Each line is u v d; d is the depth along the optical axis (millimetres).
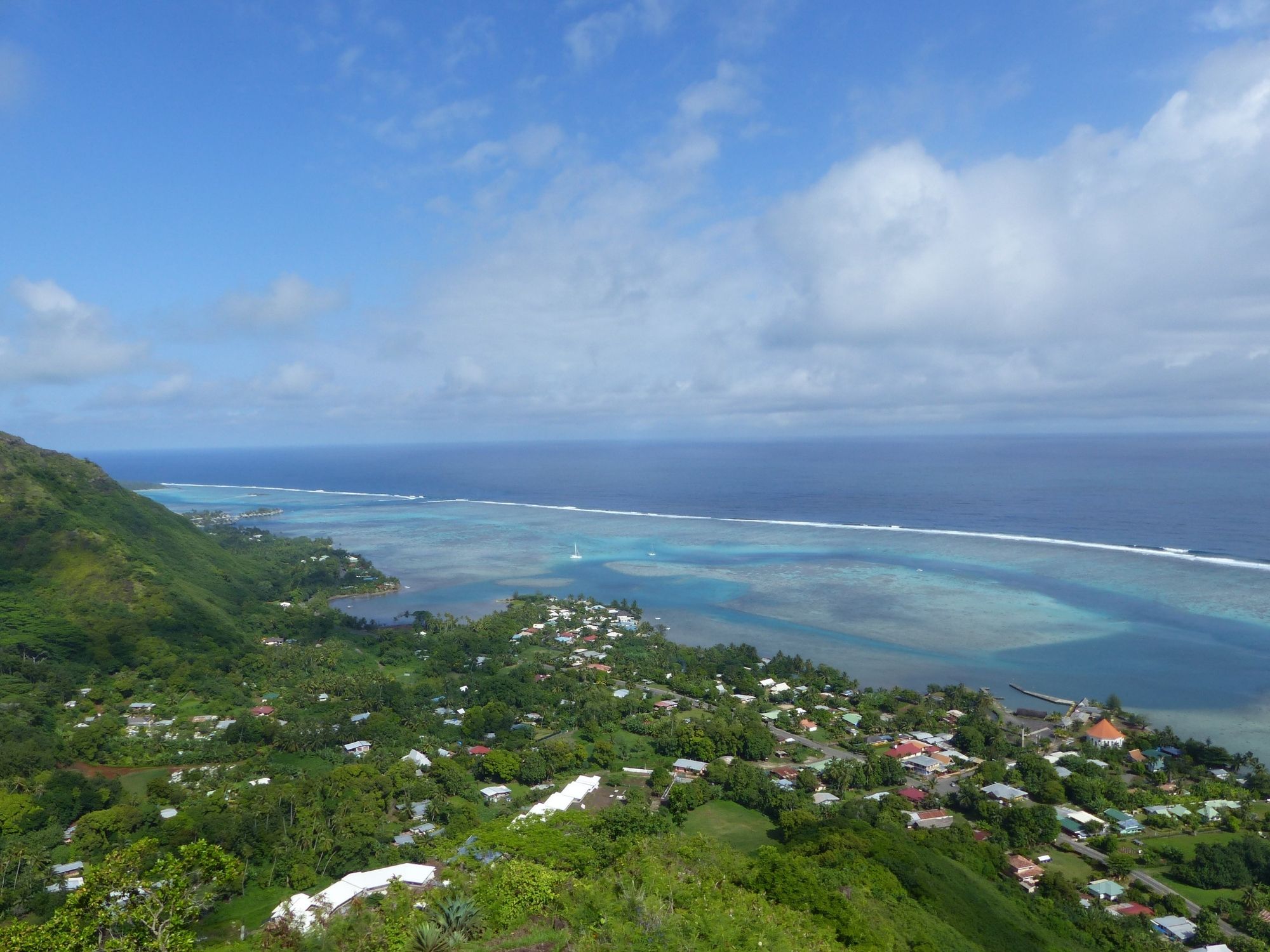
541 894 46188
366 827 72438
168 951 34594
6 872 63719
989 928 55000
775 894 53906
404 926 42500
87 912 35594
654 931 42094
